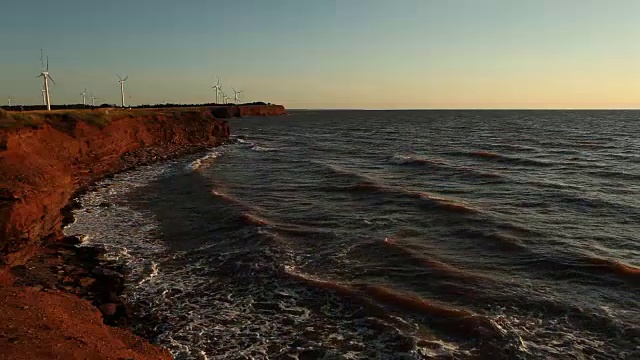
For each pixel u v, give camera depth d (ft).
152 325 40.37
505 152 164.14
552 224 67.92
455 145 197.26
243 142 241.76
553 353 34.81
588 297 43.70
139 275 51.57
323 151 189.26
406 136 264.52
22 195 55.83
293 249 59.36
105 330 37.09
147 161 153.89
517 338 36.70
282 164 147.84
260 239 63.41
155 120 194.08
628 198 84.33
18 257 51.21
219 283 49.47
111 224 73.82
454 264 52.60
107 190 104.78
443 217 72.95
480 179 107.65
